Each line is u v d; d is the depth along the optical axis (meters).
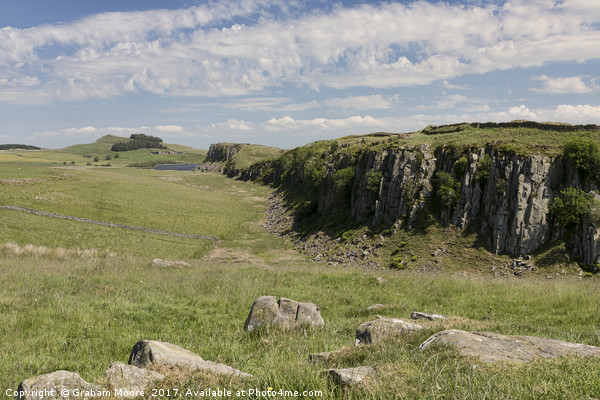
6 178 110.62
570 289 19.45
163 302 17.08
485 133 69.44
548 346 6.74
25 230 66.62
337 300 19.77
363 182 73.06
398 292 21.73
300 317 13.09
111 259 33.69
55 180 119.94
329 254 64.69
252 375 6.72
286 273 28.33
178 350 7.53
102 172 174.25
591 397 4.39
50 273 22.03
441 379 5.08
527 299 18.06
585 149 48.47
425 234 57.62
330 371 5.88
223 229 91.31
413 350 6.87
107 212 92.31
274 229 93.69
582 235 46.03
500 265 48.72
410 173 63.53
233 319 14.83
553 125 62.56
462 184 57.03
